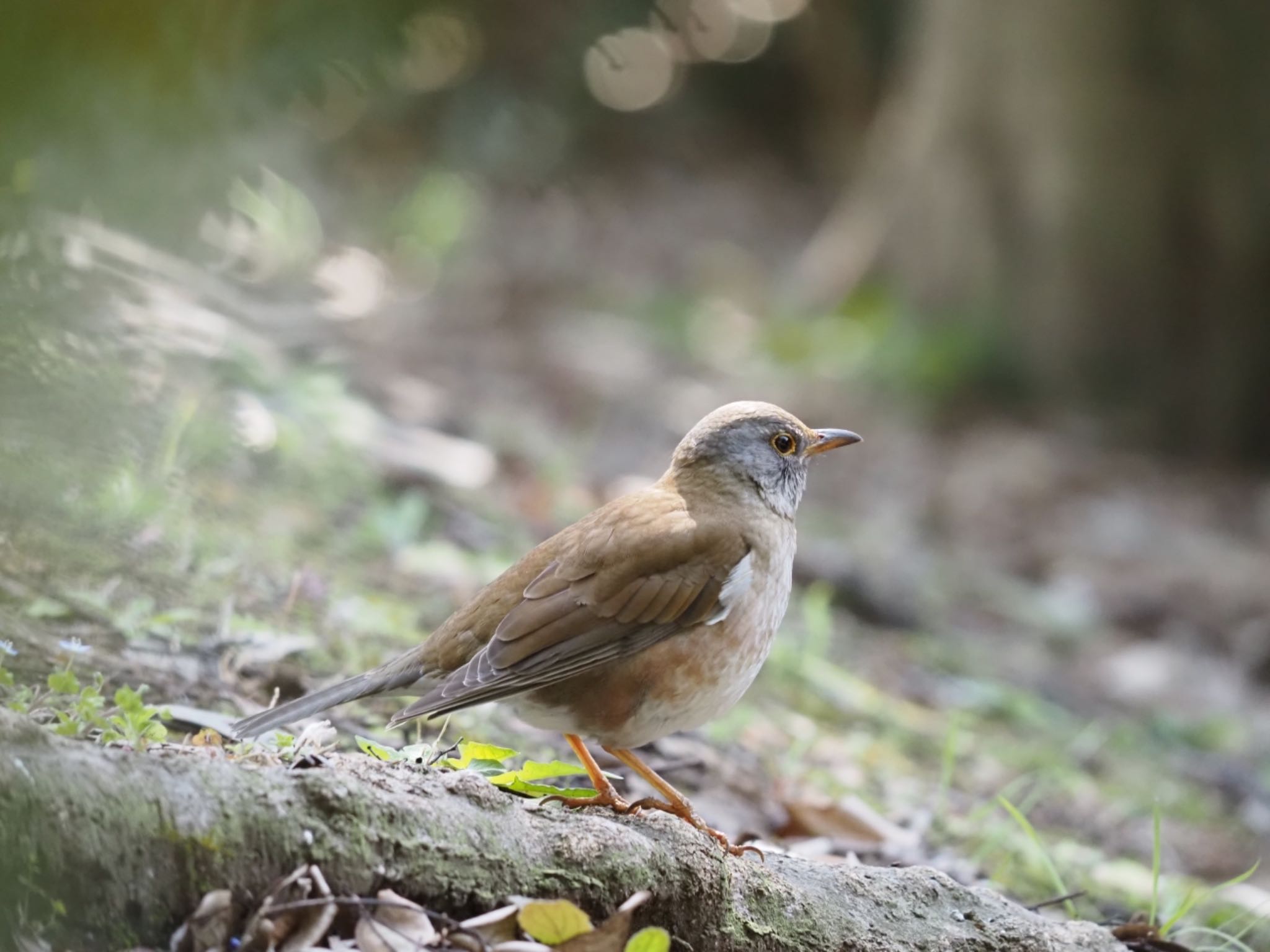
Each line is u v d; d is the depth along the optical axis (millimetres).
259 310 15008
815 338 25453
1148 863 10641
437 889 5145
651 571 6605
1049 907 8695
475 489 14008
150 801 4730
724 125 39656
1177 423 24219
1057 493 21234
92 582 8297
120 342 8859
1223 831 11992
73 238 9406
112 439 8008
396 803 5195
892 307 26219
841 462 21703
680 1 36938
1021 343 24828
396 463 13375
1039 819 10938
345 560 10906
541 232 31000
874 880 6312
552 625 6434
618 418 21188
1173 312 24312
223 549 9680
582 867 5422
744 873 5898
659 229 33281
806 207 37312
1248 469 24062
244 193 11609
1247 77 23578
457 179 30422
